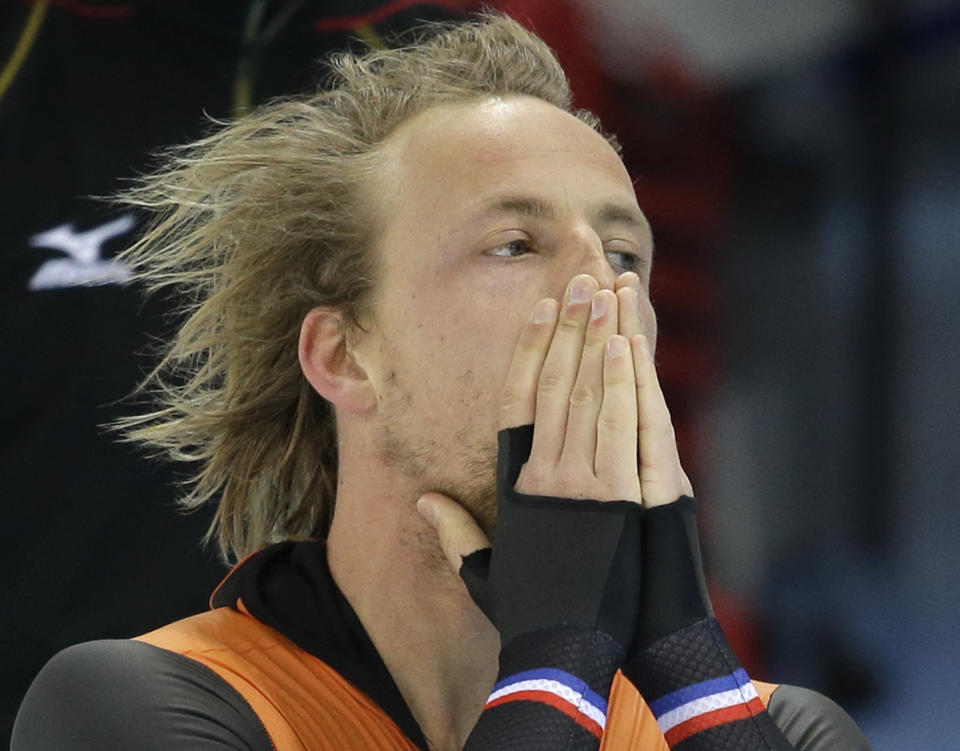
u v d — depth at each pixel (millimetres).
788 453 13992
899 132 14719
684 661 5145
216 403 6824
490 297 5504
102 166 10984
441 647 5805
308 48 11477
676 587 5230
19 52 10906
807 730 5945
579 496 5199
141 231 10930
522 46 6820
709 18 14164
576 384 5285
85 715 5266
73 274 10750
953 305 14562
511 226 5551
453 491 5566
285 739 5305
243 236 6484
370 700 5617
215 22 11234
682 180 14000
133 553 10719
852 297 14477
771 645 13516
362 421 5852
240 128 6781
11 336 10641
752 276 14234
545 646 4988
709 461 13688
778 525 13789
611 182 5773
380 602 5816
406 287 5668
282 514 6680
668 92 13969
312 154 6312
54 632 10523
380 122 6215
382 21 11641
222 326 6754
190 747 5102
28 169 10836
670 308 13797
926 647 13688
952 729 13211
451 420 5531
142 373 10781
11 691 10406
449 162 5738
